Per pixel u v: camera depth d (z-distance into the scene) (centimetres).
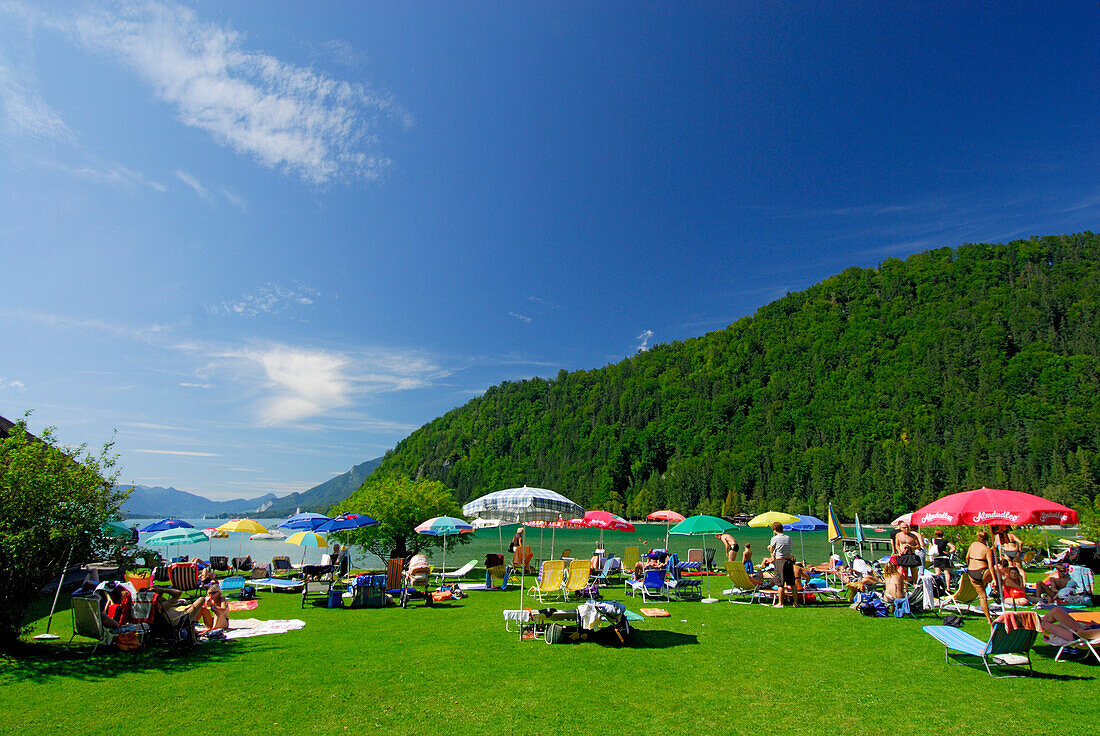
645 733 561
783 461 13275
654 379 19800
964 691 676
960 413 12912
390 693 684
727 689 696
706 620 1133
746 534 6806
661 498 13662
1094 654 771
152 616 913
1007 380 13400
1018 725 568
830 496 11531
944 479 10644
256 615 1246
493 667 797
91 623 884
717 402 16675
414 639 980
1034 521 1020
